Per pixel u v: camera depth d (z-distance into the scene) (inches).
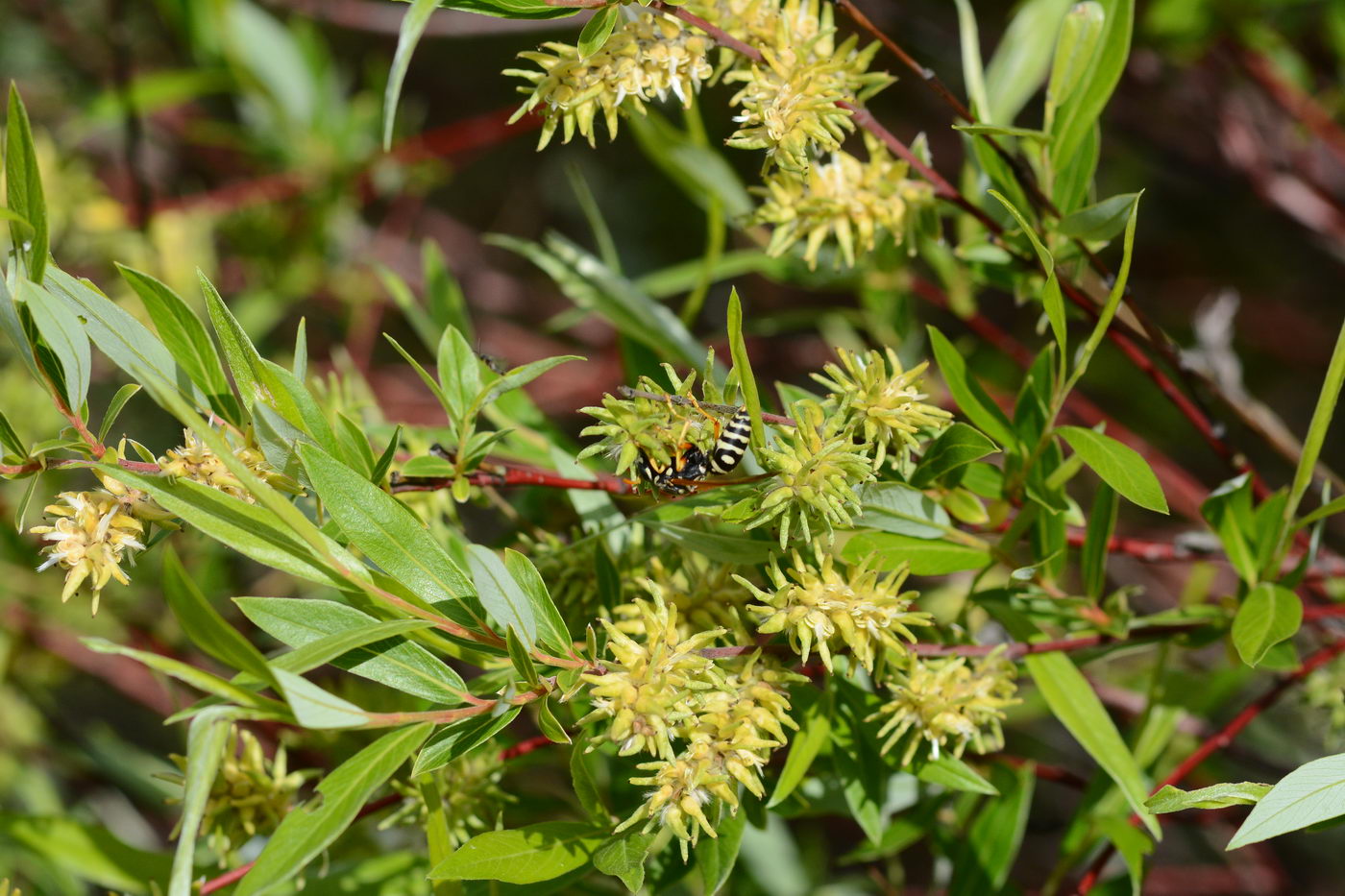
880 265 26.7
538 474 23.4
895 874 25.9
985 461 23.6
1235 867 33.4
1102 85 23.8
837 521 21.7
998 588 23.5
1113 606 23.7
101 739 31.0
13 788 31.4
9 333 21.6
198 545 29.5
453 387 22.7
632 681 21.4
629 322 25.7
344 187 36.6
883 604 21.8
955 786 22.7
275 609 21.5
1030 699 26.0
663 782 21.4
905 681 22.5
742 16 22.5
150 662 20.5
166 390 20.6
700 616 22.5
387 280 26.4
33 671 31.8
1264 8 31.9
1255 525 23.6
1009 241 24.1
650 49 22.1
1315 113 33.8
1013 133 23.0
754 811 23.1
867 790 22.9
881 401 22.0
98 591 21.6
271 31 35.9
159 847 34.0
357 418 25.0
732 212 26.6
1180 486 29.2
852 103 22.7
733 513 21.7
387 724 21.0
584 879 24.4
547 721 21.4
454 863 21.5
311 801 21.0
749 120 22.2
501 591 21.3
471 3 21.7
